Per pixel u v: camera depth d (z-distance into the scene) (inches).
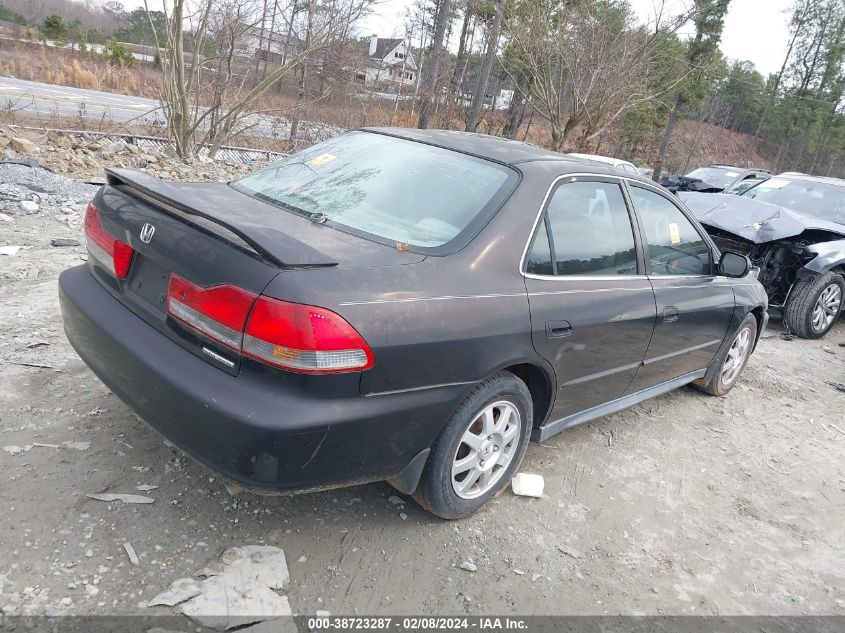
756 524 137.5
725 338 185.2
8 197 285.9
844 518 145.3
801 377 239.1
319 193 119.6
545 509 128.3
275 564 98.5
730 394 209.9
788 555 128.5
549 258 120.2
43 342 153.7
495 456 118.9
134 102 919.0
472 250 108.0
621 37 674.2
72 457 114.3
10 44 1384.1
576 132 1019.3
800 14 2469.2
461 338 100.6
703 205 303.9
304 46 555.5
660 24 660.1
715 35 1401.3
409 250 104.1
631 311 136.4
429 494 109.1
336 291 88.4
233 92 593.0
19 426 120.5
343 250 99.0
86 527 99.2
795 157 2728.8
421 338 95.2
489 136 147.9
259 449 85.2
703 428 180.1
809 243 290.8
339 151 135.4
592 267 130.5
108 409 130.4
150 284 101.3
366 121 705.6
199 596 90.0
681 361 167.9
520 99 1020.5
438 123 933.2
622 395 151.9
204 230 93.9
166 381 91.2
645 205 150.0
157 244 98.3
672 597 110.7
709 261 172.7
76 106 752.3
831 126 2775.6
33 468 109.7
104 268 110.7
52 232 256.8
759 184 365.7
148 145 514.6
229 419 85.3
